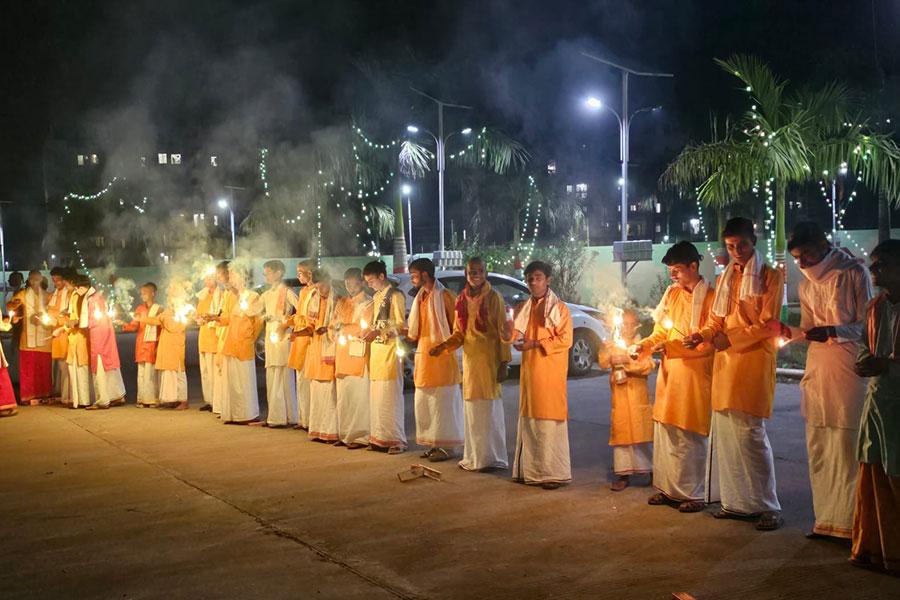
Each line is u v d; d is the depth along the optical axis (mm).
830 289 5281
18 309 12172
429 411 7910
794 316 17922
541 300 6883
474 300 7453
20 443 9312
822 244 5336
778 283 5586
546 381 6777
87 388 11703
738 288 5695
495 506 6371
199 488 7141
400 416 8375
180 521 6238
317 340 8961
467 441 7516
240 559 5402
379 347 8297
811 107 14367
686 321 6047
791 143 14039
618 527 5789
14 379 15547
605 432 9094
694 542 5438
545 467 6809
